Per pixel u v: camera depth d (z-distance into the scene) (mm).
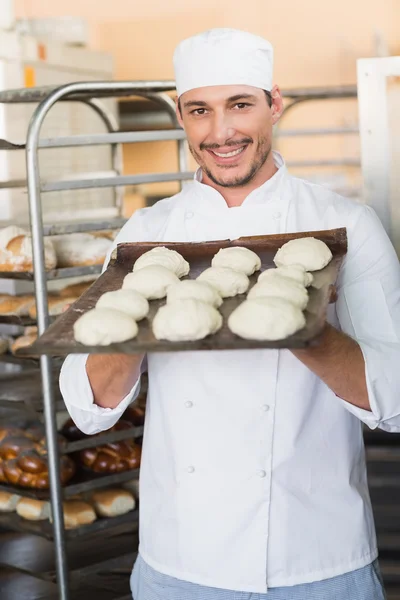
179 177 2975
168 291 1595
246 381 1733
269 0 5496
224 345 1338
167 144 5426
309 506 1734
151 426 1854
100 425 1801
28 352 1374
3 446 2805
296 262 1674
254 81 1775
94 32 5668
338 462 1771
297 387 1729
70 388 1767
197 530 1749
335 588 1738
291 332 1371
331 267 1686
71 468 2695
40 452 2750
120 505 2771
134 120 5312
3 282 3234
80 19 4141
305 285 1611
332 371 1581
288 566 1714
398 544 3117
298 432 1730
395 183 2754
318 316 1438
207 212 1914
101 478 2701
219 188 1911
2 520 2777
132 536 2916
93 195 3814
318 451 1753
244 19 5543
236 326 1400
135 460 2801
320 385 1759
